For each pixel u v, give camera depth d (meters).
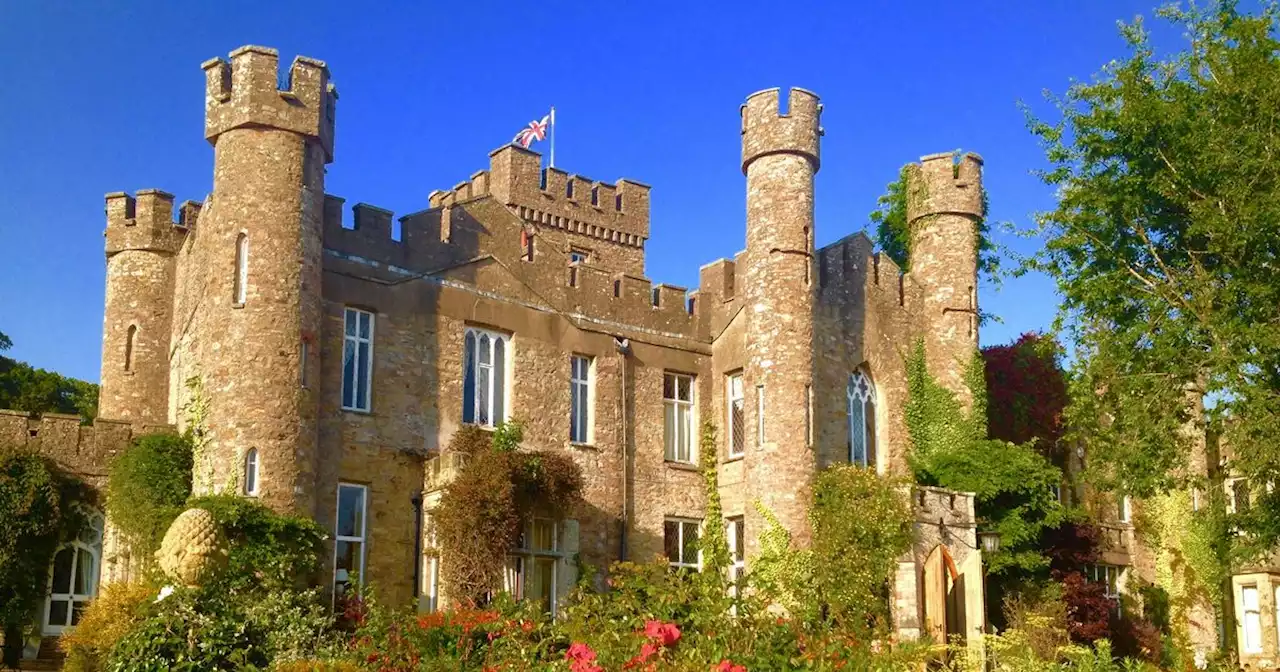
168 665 16.98
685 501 31.73
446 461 26.36
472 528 25.08
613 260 43.31
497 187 41.41
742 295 32.66
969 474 32.09
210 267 25.12
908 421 34.03
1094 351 28.30
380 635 18.42
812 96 31.55
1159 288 27.75
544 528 28.03
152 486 25.14
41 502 24.84
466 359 28.75
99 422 26.44
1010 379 36.81
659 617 16.45
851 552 27.98
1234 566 30.03
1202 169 26.70
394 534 26.52
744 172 31.98
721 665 13.02
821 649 15.57
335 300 26.50
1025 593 31.20
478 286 29.09
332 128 26.94
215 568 18.88
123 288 32.56
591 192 43.22
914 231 35.84
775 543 28.97
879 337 34.09
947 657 26.45
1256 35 27.38
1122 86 28.47
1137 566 38.97
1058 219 29.39
